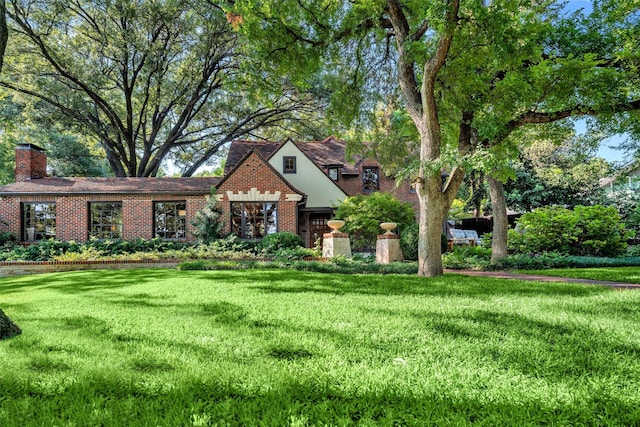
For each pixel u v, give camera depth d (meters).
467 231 26.88
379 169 25.22
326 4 13.20
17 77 22.97
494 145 10.30
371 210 16.92
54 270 14.55
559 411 2.30
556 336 3.88
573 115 10.73
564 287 7.70
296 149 24.11
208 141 32.25
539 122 10.62
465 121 10.98
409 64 11.34
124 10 21.11
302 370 2.95
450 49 9.98
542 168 24.72
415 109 11.09
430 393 2.54
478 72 11.70
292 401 2.46
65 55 22.64
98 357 3.35
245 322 4.63
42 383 2.79
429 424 2.17
